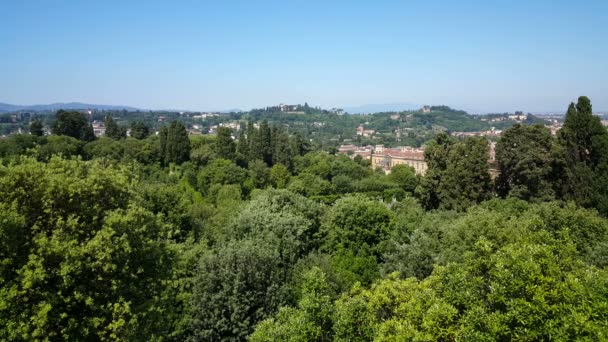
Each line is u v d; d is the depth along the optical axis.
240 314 20.25
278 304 21.30
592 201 36.22
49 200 13.80
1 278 11.78
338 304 15.63
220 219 43.19
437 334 12.05
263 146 106.25
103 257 13.12
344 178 91.56
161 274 16.39
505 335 11.18
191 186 77.81
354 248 30.28
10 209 12.98
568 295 10.98
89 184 15.02
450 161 42.59
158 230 17.61
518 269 11.63
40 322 11.51
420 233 26.62
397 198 82.50
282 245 27.88
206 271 21.27
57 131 92.81
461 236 23.75
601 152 36.75
